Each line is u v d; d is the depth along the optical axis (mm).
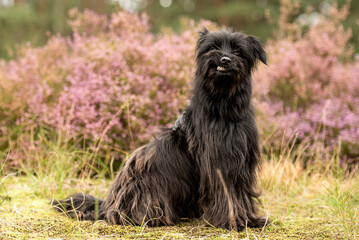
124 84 6883
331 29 8773
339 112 7348
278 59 8281
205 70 4062
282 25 9398
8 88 7148
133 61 7223
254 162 4270
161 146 4402
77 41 7480
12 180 6125
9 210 4648
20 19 19984
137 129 6746
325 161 6703
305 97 7766
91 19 8062
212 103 4117
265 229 4141
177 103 6680
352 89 7980
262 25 20219
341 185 5230
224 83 4027
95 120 6605
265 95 7996
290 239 3773
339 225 4324
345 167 6320
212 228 4090
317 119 7168
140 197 4293
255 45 4430
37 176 6199
